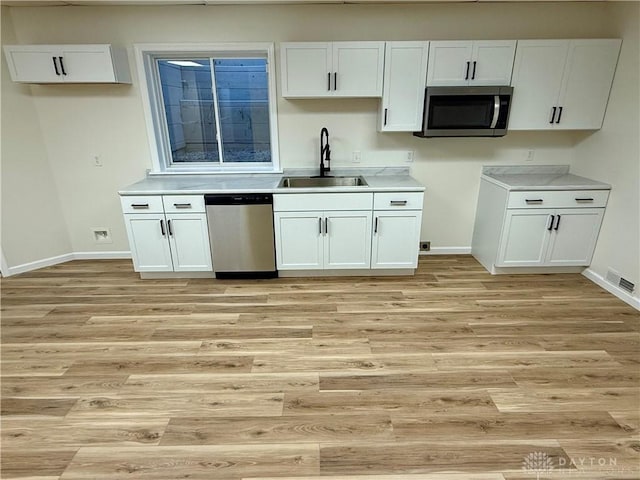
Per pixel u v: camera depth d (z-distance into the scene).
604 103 3.11
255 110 3.59
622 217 2.95
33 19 3.19
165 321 2.75
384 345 2.44
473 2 3.13
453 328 2.62
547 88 3.09
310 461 1.63
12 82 3.27
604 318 2.72
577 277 3.38
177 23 3.21
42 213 3.63
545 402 1.94
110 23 3.20
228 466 1.61
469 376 2.14
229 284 3.34
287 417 1.87
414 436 1.75
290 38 3.26
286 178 3.58
